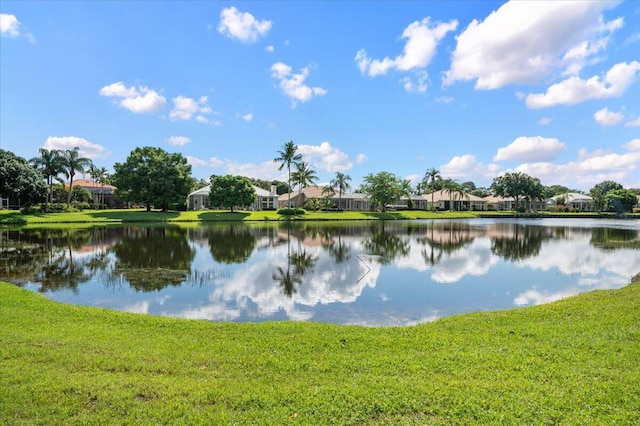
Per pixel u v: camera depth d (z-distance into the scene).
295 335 7.70
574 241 32.25
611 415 4.56
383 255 23.44
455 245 28.98
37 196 52.28
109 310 9.98
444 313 11.49
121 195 60.91
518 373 5.66
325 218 61.81
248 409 4.79
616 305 9.48
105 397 5.00
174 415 4.64
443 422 4.50
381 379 5.54
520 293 14.16
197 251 24.12
